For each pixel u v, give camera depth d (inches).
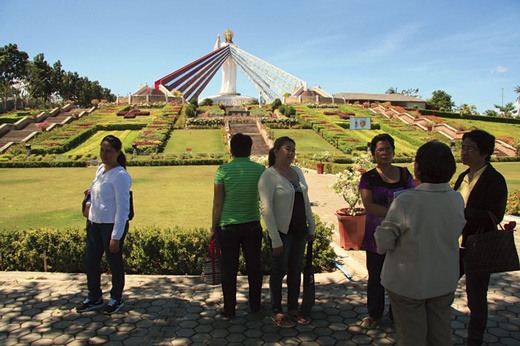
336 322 173.5
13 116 1888.5
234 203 177.0
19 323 171.6
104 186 183.6
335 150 1310.3
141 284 217.3
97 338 159.3
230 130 1534.2
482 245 141.5
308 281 173.5
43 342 155.7
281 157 172.1
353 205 290.8
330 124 1656.0
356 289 209.8
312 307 187.9
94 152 1154.0
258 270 181.6
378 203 165.8
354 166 408.5
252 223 178.7
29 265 241.3
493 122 2206.0
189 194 547.8
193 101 2246.6
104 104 2162.9
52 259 238.8
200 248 235.5
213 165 971.3
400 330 119.6
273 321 174.6
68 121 1669.5
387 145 167.5
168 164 966.4
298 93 2775.6
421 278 114.4
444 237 115.5
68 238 241.3
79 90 3129.9
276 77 3056.1
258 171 181.3
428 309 118.3
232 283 176.6
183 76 2883.9
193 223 373.4
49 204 480.7
